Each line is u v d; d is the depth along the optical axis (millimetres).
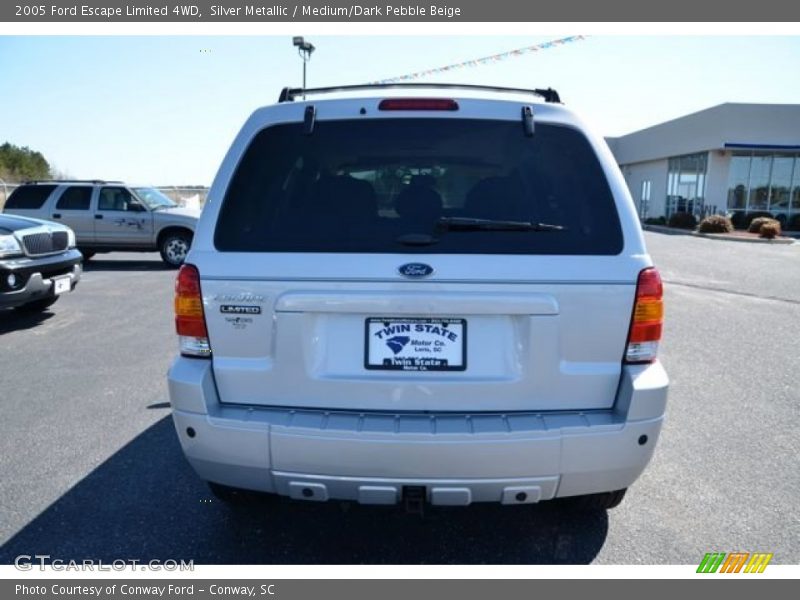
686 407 4699
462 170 2539
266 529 2994
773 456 3812
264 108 2615
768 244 21125
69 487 3383
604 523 3053
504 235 2371
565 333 2359
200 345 2447
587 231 2398
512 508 3186
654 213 37469
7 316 8039
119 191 13703
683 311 8664
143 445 3938
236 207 2469
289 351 2395
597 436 2322
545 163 2494
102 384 5199
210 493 3324
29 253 7219
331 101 2578
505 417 2371
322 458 2318
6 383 5223
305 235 2412
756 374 5590
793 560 2760
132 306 8742
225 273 2396
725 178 29359
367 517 3102
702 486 3420
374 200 2477
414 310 2338
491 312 2336
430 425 2316
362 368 2404
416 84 2959
